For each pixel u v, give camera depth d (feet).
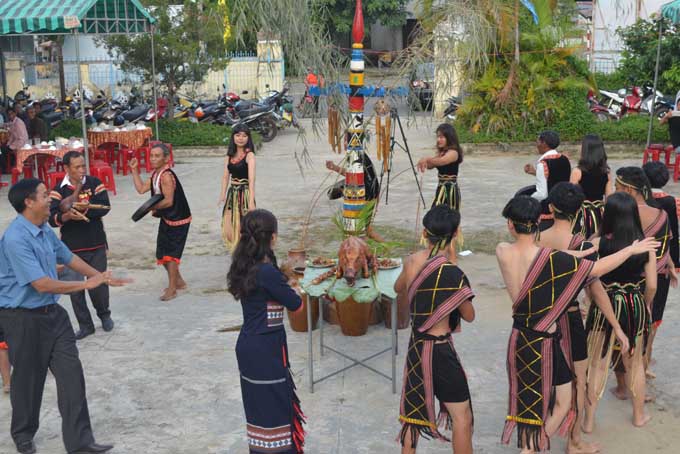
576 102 53.42
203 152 55.16
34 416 14.55
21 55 78.43
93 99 73.31
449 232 12.18
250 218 12.67
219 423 15.72
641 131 52.60
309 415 15.96
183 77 60.64
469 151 53.16
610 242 14.33
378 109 20.99
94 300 20.81
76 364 14.35
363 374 17.98
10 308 13.93
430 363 12.26
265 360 12.63
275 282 12.54
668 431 15.01
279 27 20.20
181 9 59.16
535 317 12.31
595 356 14.65
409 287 12.48
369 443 14.74
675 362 18.31
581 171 20.17
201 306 23.22
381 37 117.29
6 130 47.26
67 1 37.60
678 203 28.07
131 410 16.37
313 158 51.90
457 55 20.56
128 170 47.67
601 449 14.32
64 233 20.03
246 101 62.64
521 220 12.28
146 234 32.07
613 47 65.21
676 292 23.47
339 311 20.02
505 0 41.11
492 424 15.40
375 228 31.63
